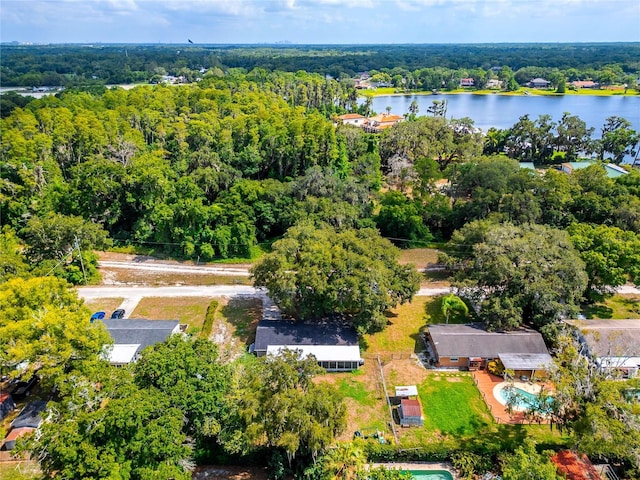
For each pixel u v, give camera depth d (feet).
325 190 260.42
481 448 119.44
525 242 175.83
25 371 128.77
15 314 128.57
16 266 182.60
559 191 240.32
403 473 111.86
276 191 260.42
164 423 99.91
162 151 307.99
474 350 155.43
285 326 165.99
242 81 549.54
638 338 155.12
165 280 217.15
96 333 133.59
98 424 95.20
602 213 231.71
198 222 239.09
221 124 340.80
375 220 267.39
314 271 160.15
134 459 97.19
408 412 131.44
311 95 563.07
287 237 187.73
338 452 108.06
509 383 146.72
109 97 431.02
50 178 268.62
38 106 402.72
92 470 90.84
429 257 243.81
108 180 250.57
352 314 178.40
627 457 104.58
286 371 111.24
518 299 166.30
